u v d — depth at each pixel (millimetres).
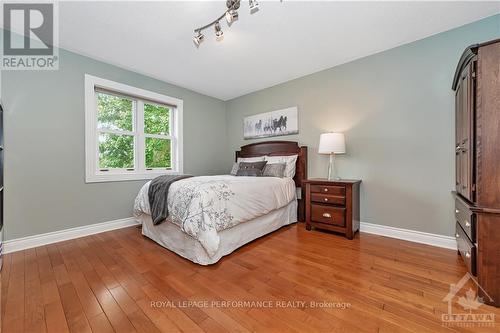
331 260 1916
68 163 2492
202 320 1202
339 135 2686
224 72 3160
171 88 3562
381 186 2578
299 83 3348
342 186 2490
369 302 1339
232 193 2094
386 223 2547
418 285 1513
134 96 3107
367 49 2523
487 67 1335
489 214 1291
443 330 1108
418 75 2328
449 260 1889
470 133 1444
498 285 1274
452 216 2145
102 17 1952
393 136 2494
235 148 4324
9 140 2129
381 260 1906
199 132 3990
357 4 1796
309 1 1758
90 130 2658
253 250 2150
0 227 1807
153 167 3402
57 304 1337
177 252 2070
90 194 2662
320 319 1200
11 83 2150
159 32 2184
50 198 2369
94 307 1312
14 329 1135
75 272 1729
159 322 1188
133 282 1583
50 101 2375
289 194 3010
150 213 2385
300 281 1583
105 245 2309
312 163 3219
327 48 2504
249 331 1123
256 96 3938
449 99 2154
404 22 2029
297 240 2424
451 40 2141
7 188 2113
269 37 2279
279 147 3531
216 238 1798
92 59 2691
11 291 1468
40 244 2289
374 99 2627
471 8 1838
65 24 2047
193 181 2250
